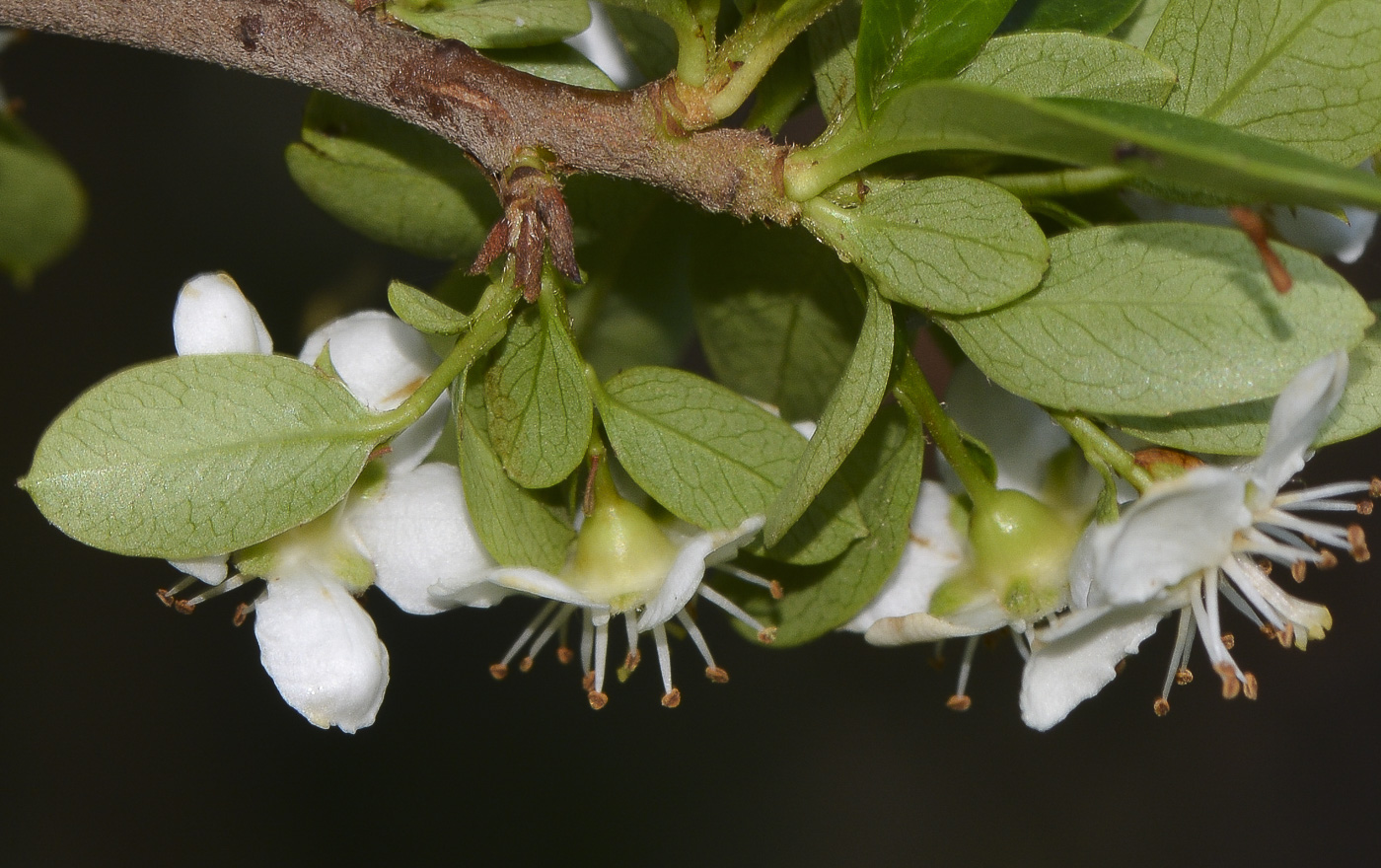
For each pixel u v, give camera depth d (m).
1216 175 0.28
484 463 0.30
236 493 0.30
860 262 0.30
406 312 0.30
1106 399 0.29
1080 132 0.28
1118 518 0.30
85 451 0.30
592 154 0.30
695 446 0.30
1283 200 0.28
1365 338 0.30
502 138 0.30
